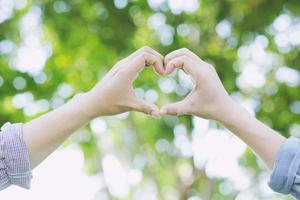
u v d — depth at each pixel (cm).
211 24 794
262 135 213
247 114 217
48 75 812
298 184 205
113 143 1052
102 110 211
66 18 795
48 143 206
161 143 892
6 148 203
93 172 1048
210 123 808
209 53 784
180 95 825
